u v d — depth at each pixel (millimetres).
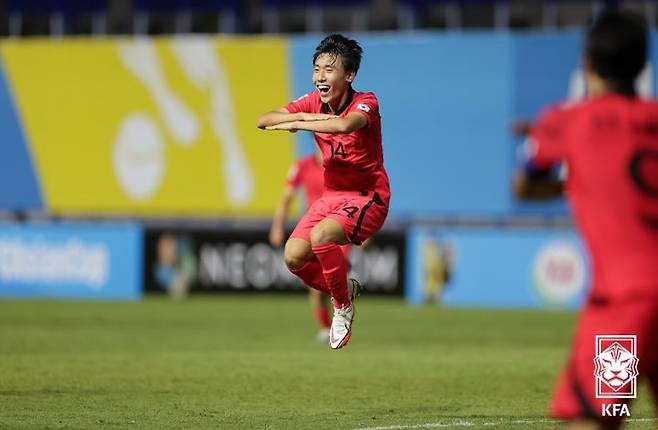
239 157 69562
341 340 25875
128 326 51688
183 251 69750
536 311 62500
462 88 65750
